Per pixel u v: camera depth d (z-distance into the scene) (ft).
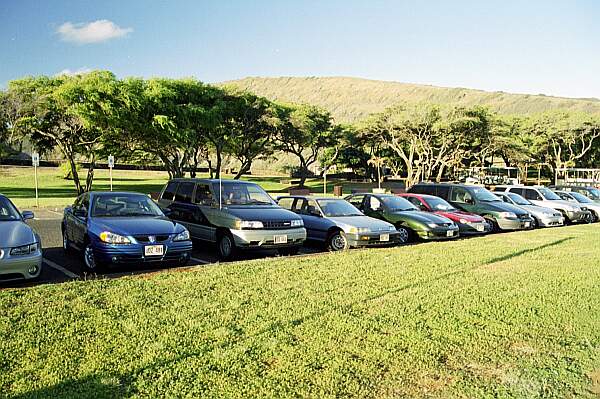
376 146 204.95
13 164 217.97
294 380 15.17
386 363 16.65
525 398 14.71
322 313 21.53
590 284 28.35
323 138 185.06
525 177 228.02
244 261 33.27
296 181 213.25
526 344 18.81
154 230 30.35
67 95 98.73
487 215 58.80
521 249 41.45
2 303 21.53
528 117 234.17
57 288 24.30
